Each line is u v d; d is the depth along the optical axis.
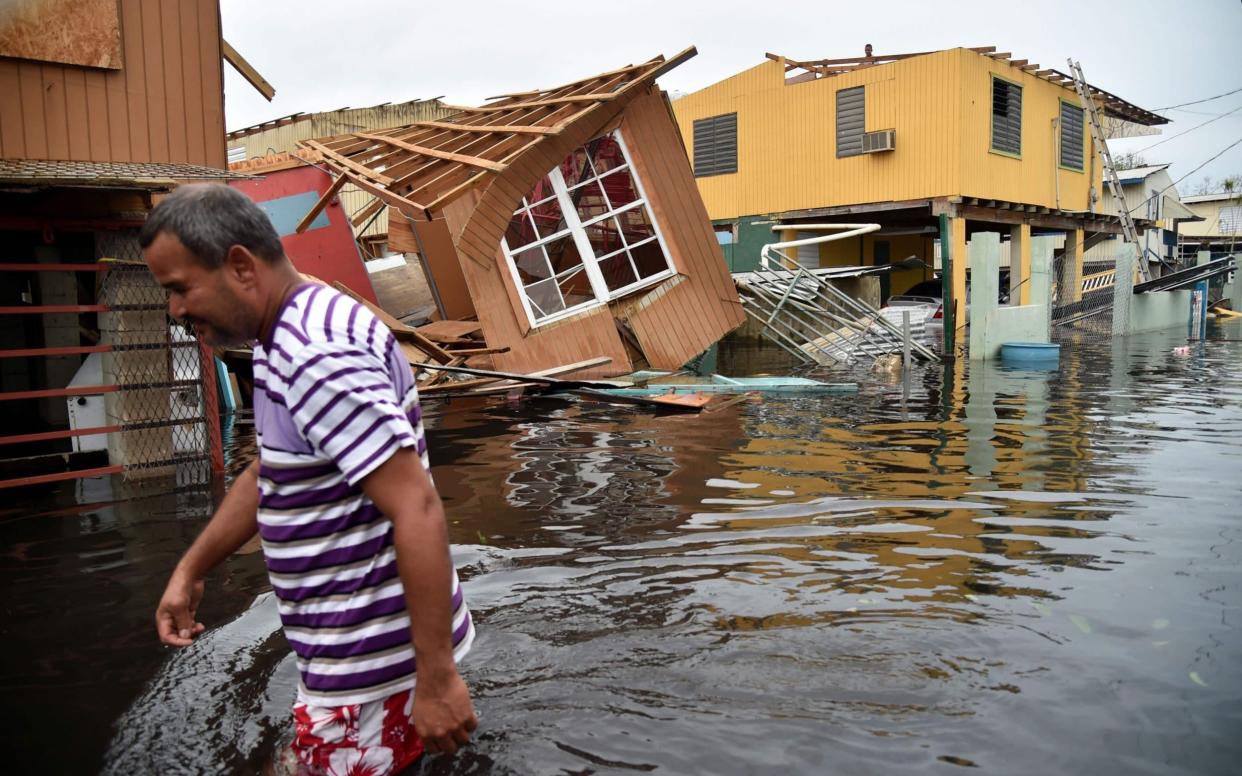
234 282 1.89
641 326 13.22
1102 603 3.77
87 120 6.84
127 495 6.14
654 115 13.30
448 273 14.48
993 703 2.87
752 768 2.50
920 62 20.45
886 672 3.11
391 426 1.81
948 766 2.50
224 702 3.00
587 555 4.55
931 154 20.45
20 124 6.58
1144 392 11.91
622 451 7.53
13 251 7.17
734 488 6.09
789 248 22.94
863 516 5.30
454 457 7.32
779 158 23.08
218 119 7.44
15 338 7.30
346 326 1.88
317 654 2.00
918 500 5.69
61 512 5.68
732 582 4.09
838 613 3.69
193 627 2.39
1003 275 29.58
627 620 3.64
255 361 2.01
